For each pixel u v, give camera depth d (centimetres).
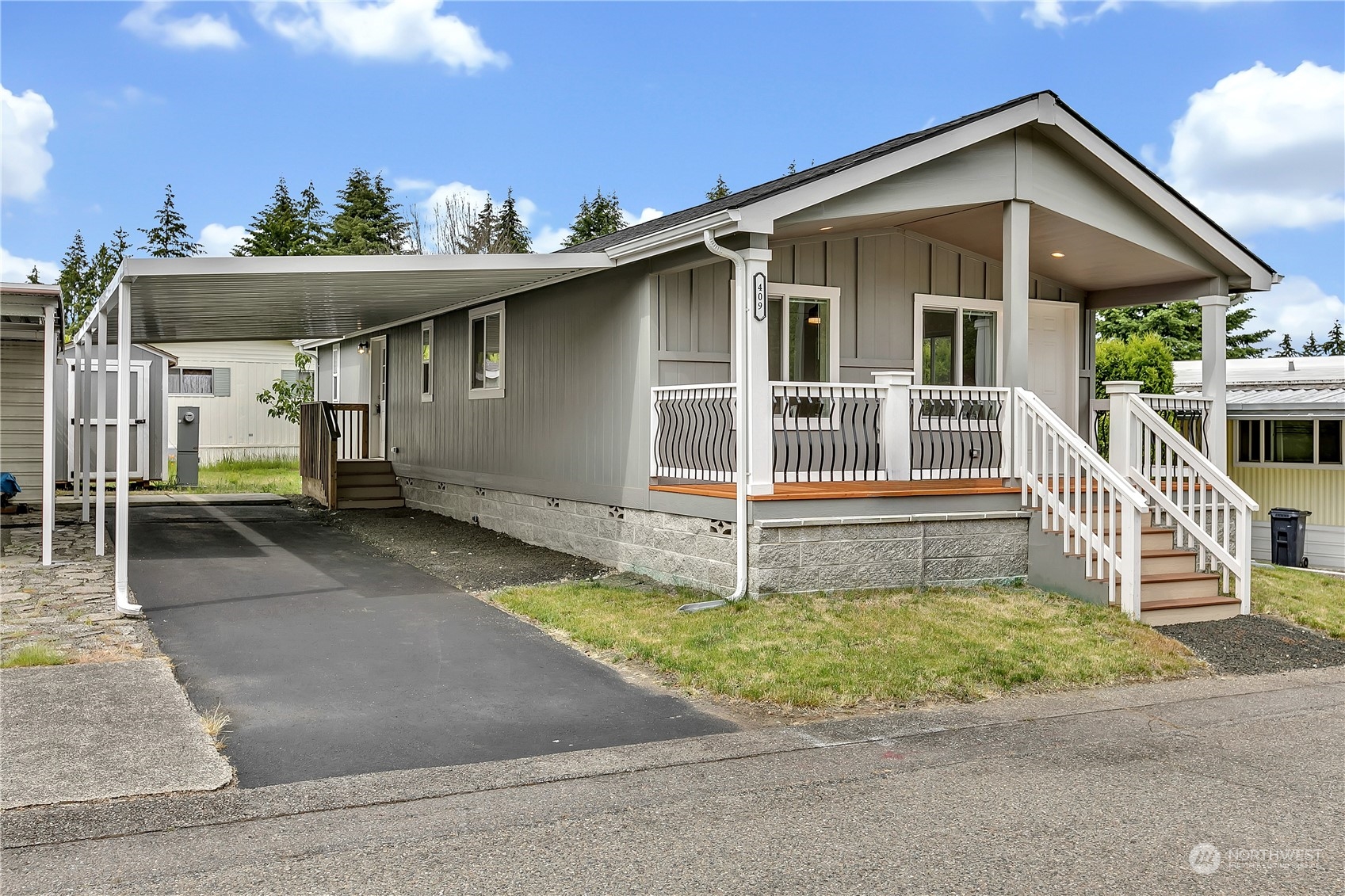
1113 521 851
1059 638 761
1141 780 482
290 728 542
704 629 755
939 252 1200
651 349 992
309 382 2658
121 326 809
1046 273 1275
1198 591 908
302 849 382
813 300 1116
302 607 845
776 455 1062
